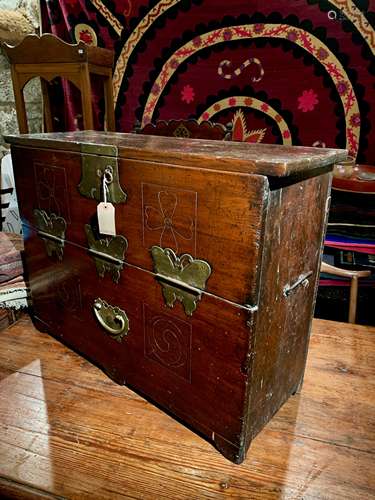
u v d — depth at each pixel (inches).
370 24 57.0
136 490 26.9
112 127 72.2
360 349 42.1
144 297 32.5
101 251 35.1
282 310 29.3
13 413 33.8
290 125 66.9
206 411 30.4
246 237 24.0
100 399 35.7
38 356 42.0
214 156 24.4
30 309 49.8
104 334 37.8
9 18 68.7
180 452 30.2
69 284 40.0
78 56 59.9
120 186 31.0
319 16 59.4
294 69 63.7
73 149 33.9
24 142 38.9
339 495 26.4
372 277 64.8
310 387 36.9
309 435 31.5
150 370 34.3
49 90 78.4
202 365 29.6
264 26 63.0
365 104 61.2
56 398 35.7
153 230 29.7
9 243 51.9
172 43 69.4
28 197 41.7
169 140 37.0
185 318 29.7
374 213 63.5
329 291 68.7
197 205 26.1
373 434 31.5
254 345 26.3
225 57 67.1
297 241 28.7
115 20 71.3
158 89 73.5
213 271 26.6
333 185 59.1
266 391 30.5
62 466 28.6
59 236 39.3
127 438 31.4
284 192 24.9
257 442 30.9
